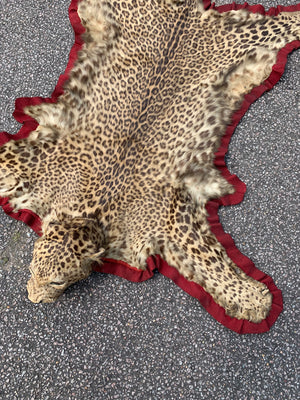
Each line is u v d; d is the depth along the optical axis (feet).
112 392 4.58
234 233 4.87
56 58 5.53
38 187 4.79
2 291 4.89
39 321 4.80
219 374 4.57
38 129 4.92
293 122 5.09
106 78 4.96
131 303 4.81
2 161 4.82
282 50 5.03
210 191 4.78
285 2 5.40
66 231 4.36
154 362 4.64
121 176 4.75
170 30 5.05
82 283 4.87
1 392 4.62
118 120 4.86
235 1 5.44
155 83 4.94
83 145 4.81
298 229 4.86
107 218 4.69
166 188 4.71
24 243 4.99
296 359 4.56
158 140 4.83
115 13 5.06
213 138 4.85
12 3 5.74
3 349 4.73
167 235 4.65
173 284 4.80
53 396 4.59
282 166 5.01
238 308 4.55
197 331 4.69
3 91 5.47
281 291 4.70
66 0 5.70
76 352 4.70
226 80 5.00
